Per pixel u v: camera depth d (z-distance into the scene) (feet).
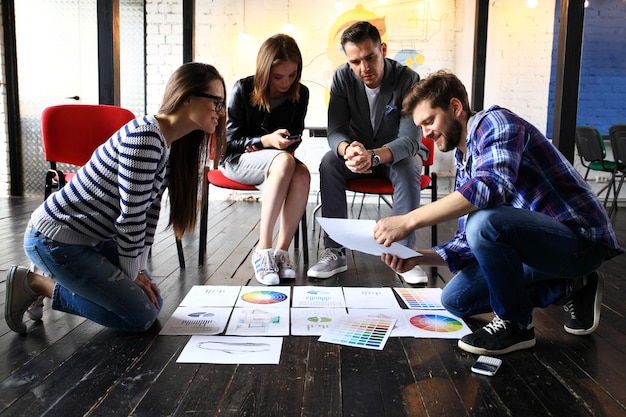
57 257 5.25
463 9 18.11
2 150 18.22
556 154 5.26
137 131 4.94
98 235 5.39
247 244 11.00
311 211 16.52
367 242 5.44
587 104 19.69
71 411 4.11
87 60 18.25
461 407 4.29
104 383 4.60
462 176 5.56
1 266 8.68
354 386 4.62
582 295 5.92
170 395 4.40
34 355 5.17
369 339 5.66
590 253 5.33
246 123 9.08
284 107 9.16
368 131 9.20
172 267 8.89
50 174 9.20
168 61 18.61
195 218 5.95
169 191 5.82
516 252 5.16
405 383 4.70
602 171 18.54
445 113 5.23
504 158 4.83
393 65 9.07
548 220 5.13
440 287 7.76
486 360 5.07
